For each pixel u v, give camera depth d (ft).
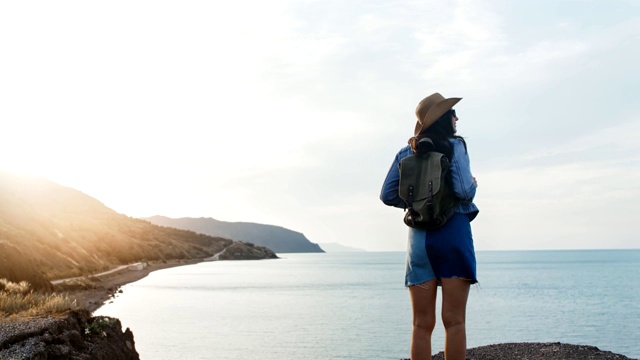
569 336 122.93
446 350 12.60
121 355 36.58
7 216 225.35
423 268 12.91
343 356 88.02
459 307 12.66
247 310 169.89
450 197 12.59
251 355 87.30
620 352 100.89
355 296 238.89
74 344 31.89
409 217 12.92
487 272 532.73
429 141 12.68
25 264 96.12
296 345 99.19
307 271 541.75
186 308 170.09
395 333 118.62
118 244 465.47
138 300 188.44
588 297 244.01
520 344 31.53
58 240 261.65
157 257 570.46
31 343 28.25
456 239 12.56
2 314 36.04
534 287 315.78
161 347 94.02
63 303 38.63
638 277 430.61
